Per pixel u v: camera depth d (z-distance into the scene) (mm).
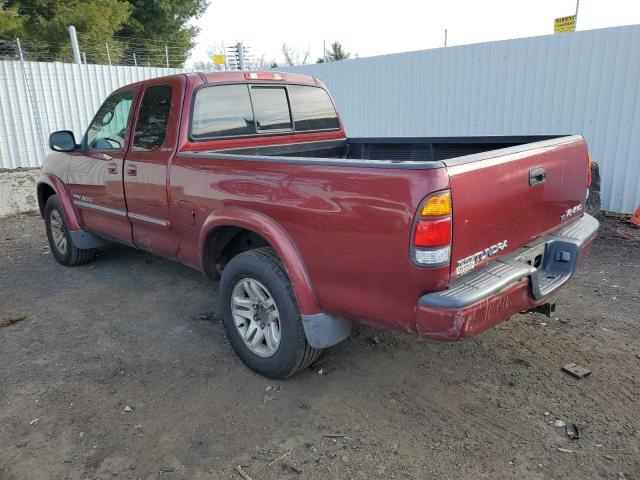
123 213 4559
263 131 4469
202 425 2979
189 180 3680
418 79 9539
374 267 2619
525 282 2801
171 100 3953
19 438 2895
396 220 2467
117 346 3961
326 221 2779
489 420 2963
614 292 4746
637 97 7094
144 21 25484
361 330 4066
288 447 2779
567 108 7816
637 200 7359
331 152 5105
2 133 11797
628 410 3020
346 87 10703
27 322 4449
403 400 3174
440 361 3605
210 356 3771
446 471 2578
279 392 3285
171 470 2631
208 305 4707
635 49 6988
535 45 7953
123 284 5301
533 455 2674
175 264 5875
